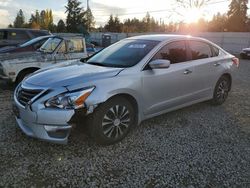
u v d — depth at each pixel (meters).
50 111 3.29
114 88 3.64
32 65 6.84
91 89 3.45
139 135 4.16
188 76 4.77
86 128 3.55
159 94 4.32
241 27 56.22
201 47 5.27
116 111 3.75
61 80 3.54
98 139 3.62
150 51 4.31
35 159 3.37
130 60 4.23
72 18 63.28
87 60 4.79
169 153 3.64
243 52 20.47
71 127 3.34
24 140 3.84
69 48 7.35
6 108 5.23
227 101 6.28
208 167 3.32
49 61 7.05
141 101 4.06
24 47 7.42
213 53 5.55
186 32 37.19
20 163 3.27
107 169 3.21
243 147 3.89
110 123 3.70
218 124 4.76
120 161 3.39
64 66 4.32
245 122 4.91
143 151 3.67
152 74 4.14
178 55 4.72
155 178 3.07
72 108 3.31
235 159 3.54
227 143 4.00
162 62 4.02
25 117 3.49
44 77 3.73
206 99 5.44
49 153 3.52
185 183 3.00
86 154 3.53
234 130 4.51
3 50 7.51
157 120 4.81
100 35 41.56
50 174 3.07
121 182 2.97
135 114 4.10
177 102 4.71
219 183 3.01
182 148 3.79
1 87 7.12
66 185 2.89
